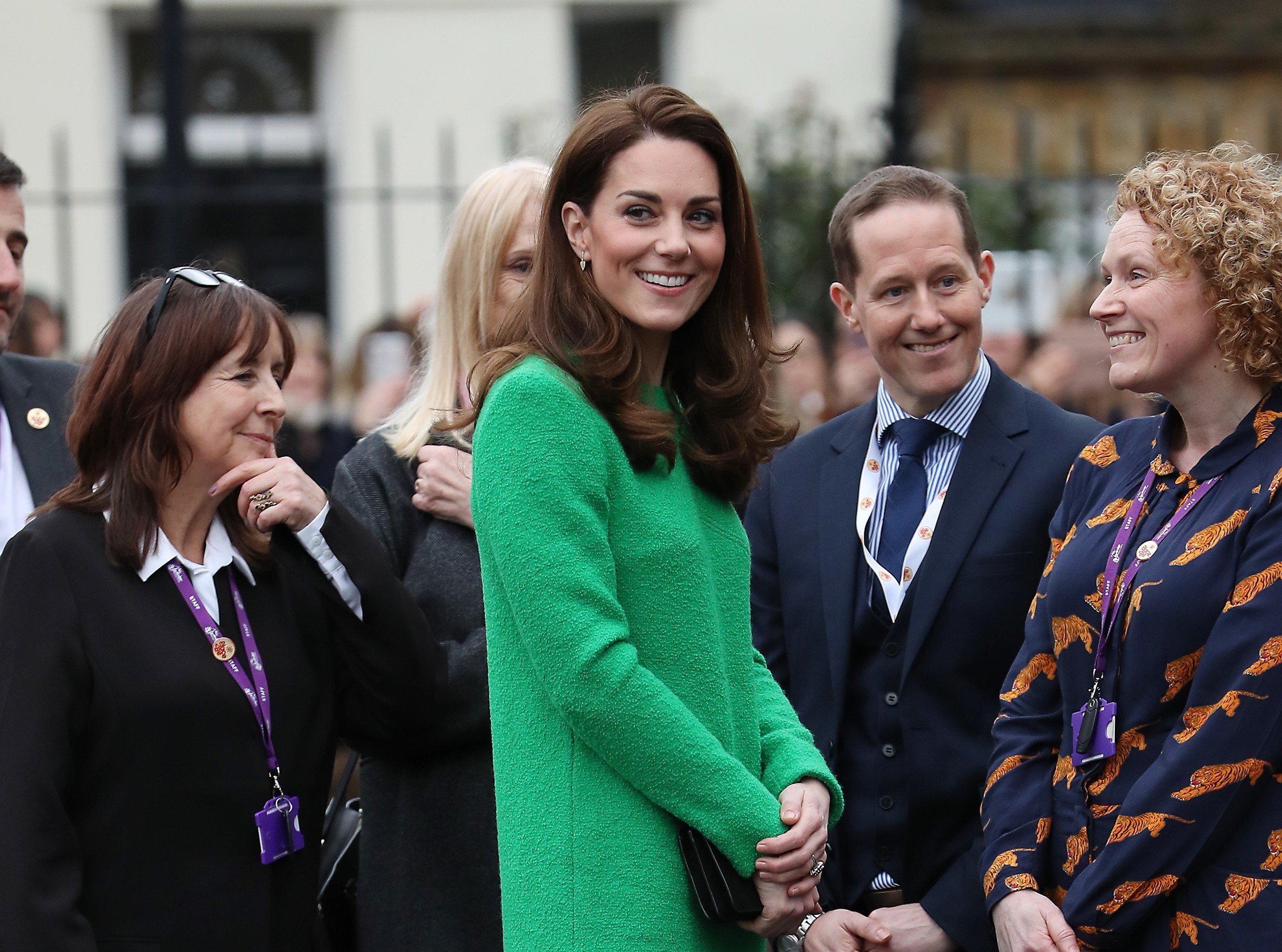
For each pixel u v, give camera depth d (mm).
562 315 7441
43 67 29062
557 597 6949
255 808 8242
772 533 10703
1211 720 7707
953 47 30531
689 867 7180
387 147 24281
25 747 7652
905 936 9312
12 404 10789
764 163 23453
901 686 9812
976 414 10172
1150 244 8305
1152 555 8188
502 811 7391
